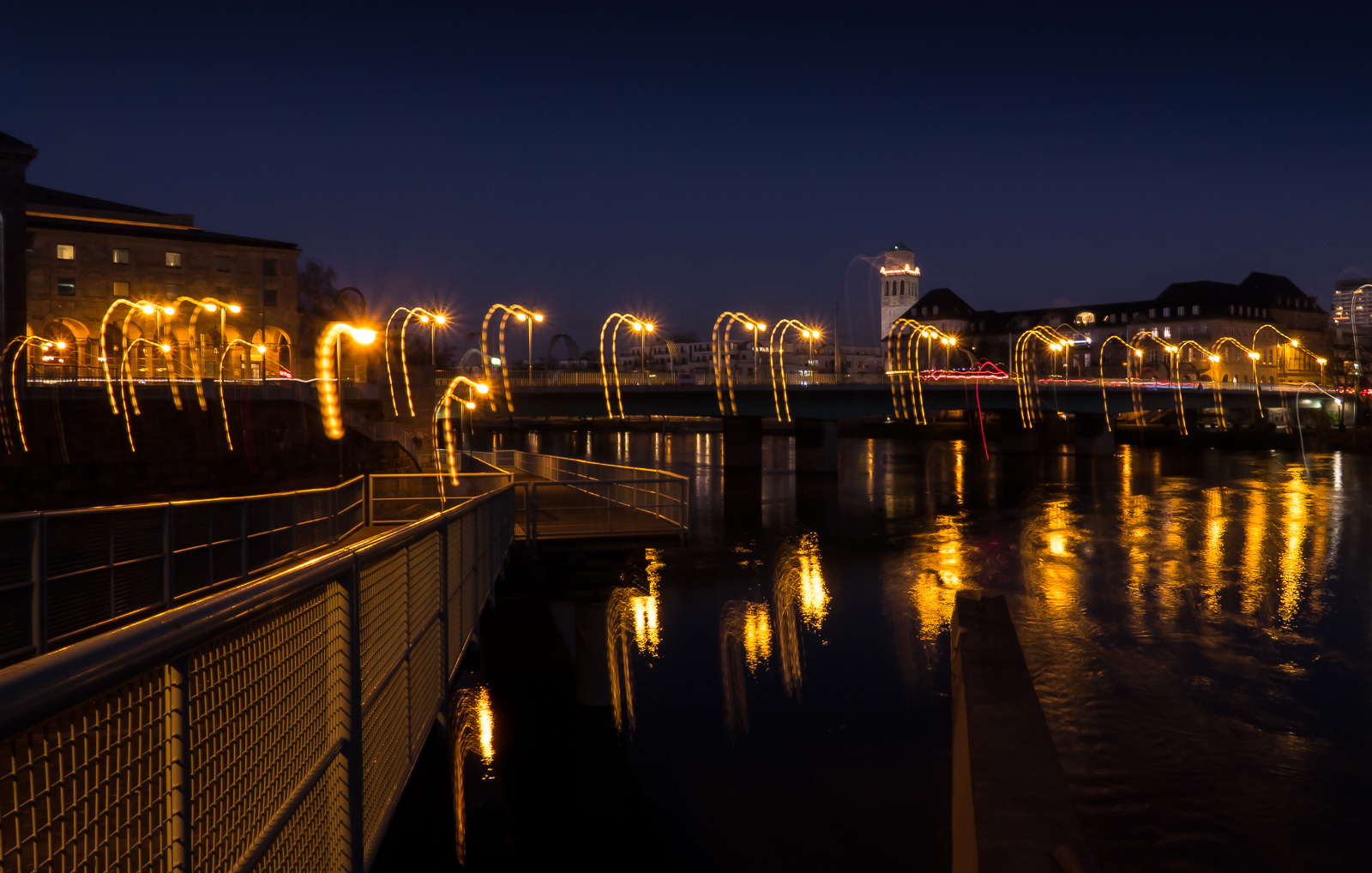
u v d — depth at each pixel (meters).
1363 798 13.30
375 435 37.28
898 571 34.00
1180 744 15.70
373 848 4.04
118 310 69.25
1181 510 51.22
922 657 22.00
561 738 15.77
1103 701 18.31
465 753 15.15
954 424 130.50
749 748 15.66
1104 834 12.29
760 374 69.62
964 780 4.84
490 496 11.45
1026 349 157.75
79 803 1.63
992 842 3.13
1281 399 113.06
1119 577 32.56
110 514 9.97
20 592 8.33
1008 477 71.69
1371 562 35.12
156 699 1.94
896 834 12.66
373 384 38.59
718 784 14.16
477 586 9.23
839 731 16.69
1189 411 117.88
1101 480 68.19
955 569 34.41
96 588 9.67
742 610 27.30
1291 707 17.92
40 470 27.84
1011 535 42.81
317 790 3.18
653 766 14.88
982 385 81.50
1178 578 32.28
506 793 13.66
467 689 18.34
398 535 4.45
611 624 25.36
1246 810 12.96
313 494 17.11
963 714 5.42
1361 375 122.31
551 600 17.27
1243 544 39.78
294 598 2.75
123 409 29.61
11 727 1.28
